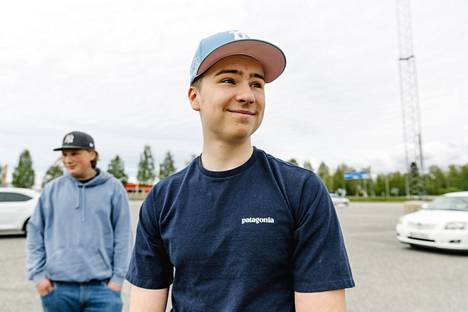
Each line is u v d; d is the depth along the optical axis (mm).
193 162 1350
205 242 1155
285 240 1123
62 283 2350
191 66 1335
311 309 1060
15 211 10398
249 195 1174
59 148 2461
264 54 1259
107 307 2355
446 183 75375
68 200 2455
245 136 1226
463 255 7539
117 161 63438
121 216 2557
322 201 1136
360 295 4656
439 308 4145
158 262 1340
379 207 32719
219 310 1105
